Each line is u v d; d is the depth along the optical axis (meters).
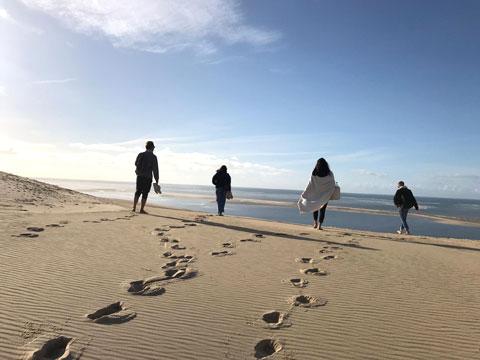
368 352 3.33
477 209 60.56
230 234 8.62
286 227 10.91
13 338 3.36
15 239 6.86
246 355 3.23
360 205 52.41
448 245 9.21
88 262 5.70
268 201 50.25
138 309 4.05
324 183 10.88
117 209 13.63
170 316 3.91
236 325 3.76
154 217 11.26
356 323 3.88
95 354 3.16
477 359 3.25
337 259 6.53
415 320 3.99
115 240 7.34
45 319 3.74
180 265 5.76
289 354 3.26
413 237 11.00
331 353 3.29
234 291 4.68
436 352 3.35
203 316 3.94
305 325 3.80
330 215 29.92
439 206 72.31
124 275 5.16
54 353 3.21
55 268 5.33
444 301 4.55
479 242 10.57
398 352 3.34
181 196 56.53
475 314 4.17
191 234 8.38
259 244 7.56
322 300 4.48
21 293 4.36
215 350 3.29
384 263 6.37
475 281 5.41
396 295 4.72
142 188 12.29
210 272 5.44
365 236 9.97
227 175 14.83
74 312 3.93
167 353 3.22
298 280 5.21
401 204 15.30
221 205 14.91
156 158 12.43
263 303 4.34
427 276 5.62
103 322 3.72
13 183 17.33
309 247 7.46
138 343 3.36
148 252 6.49
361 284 5.11
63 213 11.17
